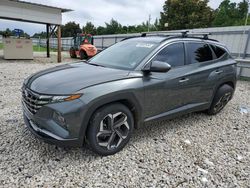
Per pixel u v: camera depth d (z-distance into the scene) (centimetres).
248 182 275
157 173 283
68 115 264
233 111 553
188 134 401
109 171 281
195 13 4088
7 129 378
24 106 318
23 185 248
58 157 303
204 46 451
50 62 1548
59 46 1585
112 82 298
